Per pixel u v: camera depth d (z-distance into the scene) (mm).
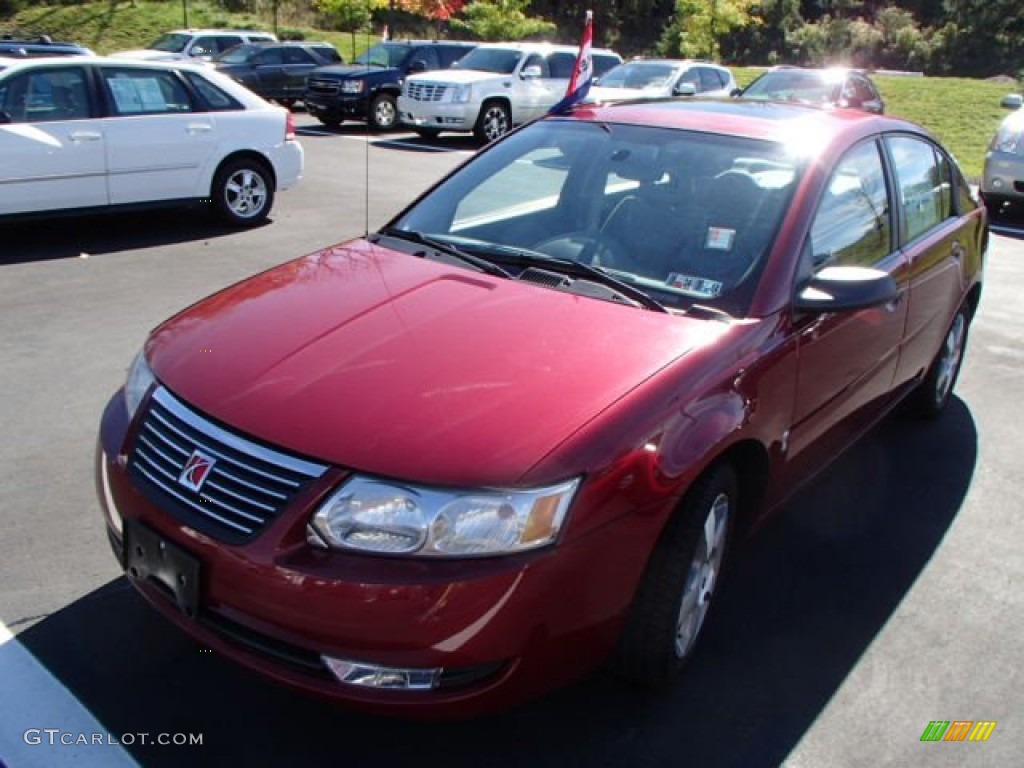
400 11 37062
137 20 31031
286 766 2648
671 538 2762
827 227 3633
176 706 2838
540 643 2441
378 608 2324
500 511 2361
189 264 8102
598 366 2775
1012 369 6312
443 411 2539
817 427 3596
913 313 4344
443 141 17891
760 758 2770
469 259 3527
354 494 2375
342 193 11578
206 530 2490
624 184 3785
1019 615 3543
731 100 4469
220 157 9289
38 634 3111
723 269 3336
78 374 5438
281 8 37094
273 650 2461
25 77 8203
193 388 2715
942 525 4184
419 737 2779
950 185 5094
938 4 76750
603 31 62969
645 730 2855
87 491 4090
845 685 3104
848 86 16984
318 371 2711
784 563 3814
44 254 8273
